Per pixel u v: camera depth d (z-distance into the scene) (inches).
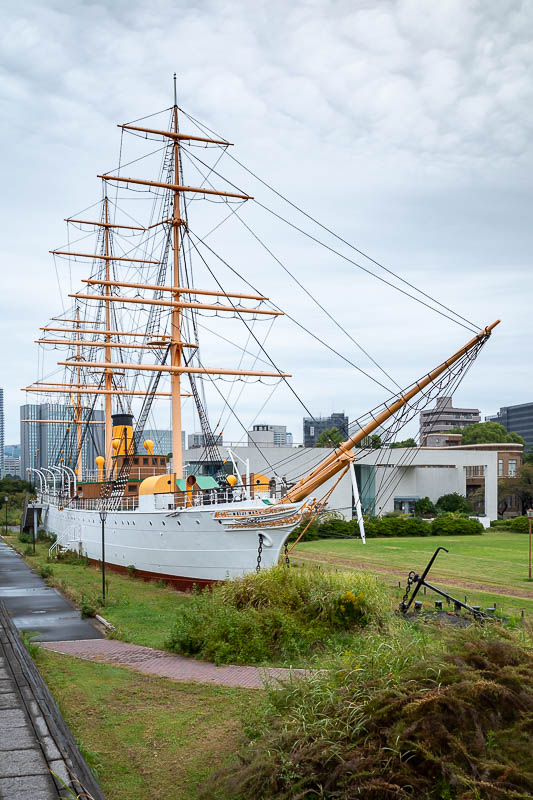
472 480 3339.1
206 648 708.7
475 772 342.3
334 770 358.6
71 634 857.5
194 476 1282.0
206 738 482.6
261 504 1124.5
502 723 385.7
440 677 411.8
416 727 370.0
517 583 1254.9
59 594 1198.3
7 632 689.0
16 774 334.0
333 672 467.2
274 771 369.7
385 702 393.7
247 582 849.5
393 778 346.6
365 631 738.2
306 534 2207.2
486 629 502.3
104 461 2197.3
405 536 2416.3
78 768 348.2
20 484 4594.0
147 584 1304.1
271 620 746.2
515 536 2425.0
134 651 749.3
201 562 1173.1
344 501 2696.9
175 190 1487.5
